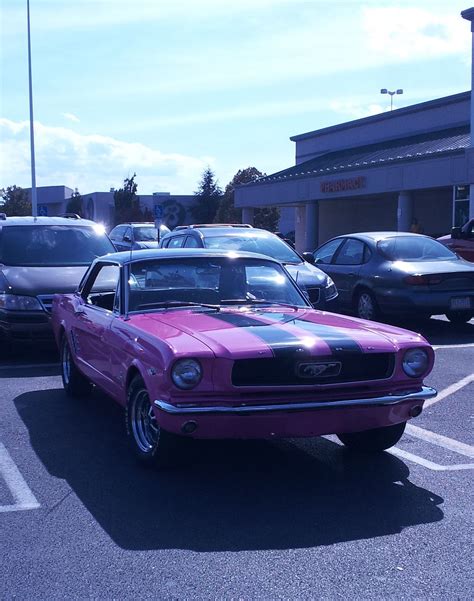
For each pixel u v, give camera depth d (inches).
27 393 332.8
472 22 1044.5
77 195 2338.8
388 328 233.5
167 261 267.7
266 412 197.5
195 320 232.2
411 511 198.2
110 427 277.4
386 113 1553.9
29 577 160.9
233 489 214.4
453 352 432.1
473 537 181.6
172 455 218.7
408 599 151.5
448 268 485.7
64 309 321.1
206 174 2662.4
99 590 155.1
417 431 273.7
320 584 157.5
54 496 208.2
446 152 1115.3
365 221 1573.6
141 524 189.0
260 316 239.9
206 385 197.8
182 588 155.8
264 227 2336.4
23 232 449.7
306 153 1857.8
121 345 235.3
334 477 224.8
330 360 204.5
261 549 174.4
